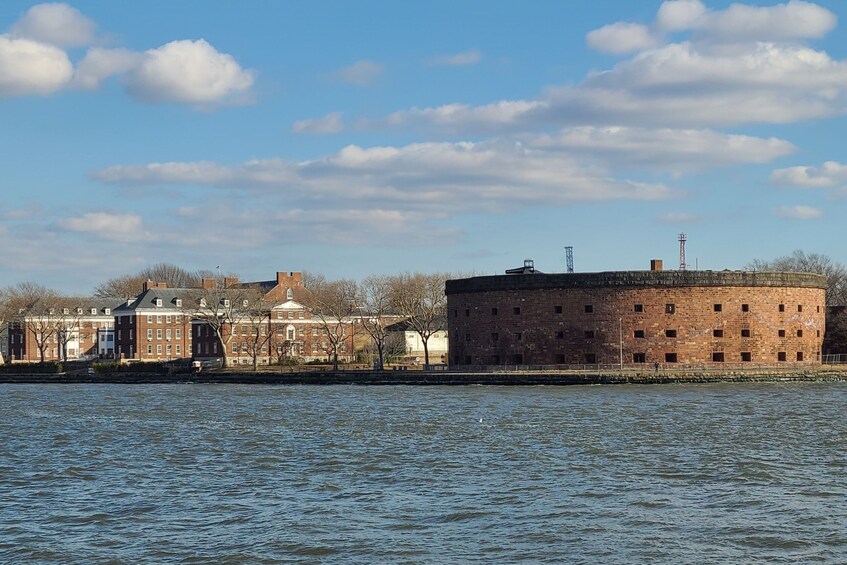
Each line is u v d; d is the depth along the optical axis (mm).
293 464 61531
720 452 63938
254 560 40250
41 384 166750
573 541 42062
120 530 45188
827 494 50281
